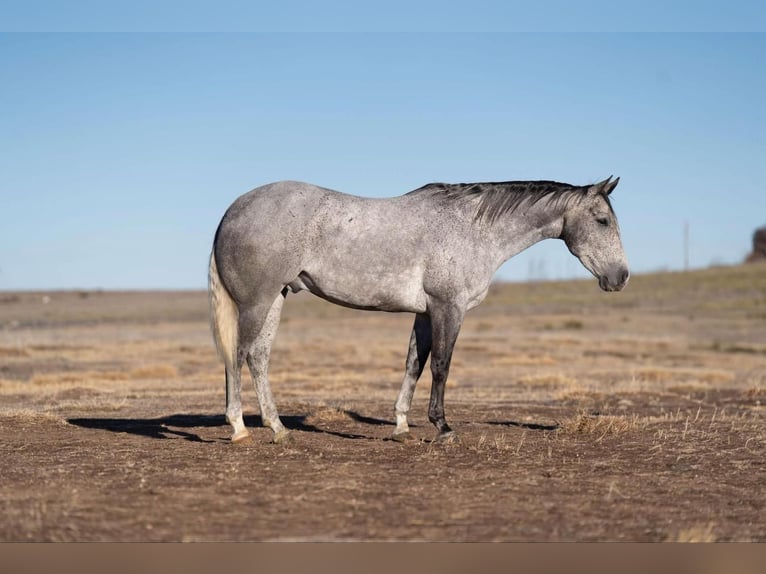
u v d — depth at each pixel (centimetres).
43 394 1756
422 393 1864
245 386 2084
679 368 2838
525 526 667
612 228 1050
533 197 1030
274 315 1009
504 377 2411
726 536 652
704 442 1072
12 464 887
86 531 638
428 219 987
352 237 966
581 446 1034
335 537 628
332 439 1066
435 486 796
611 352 3616
